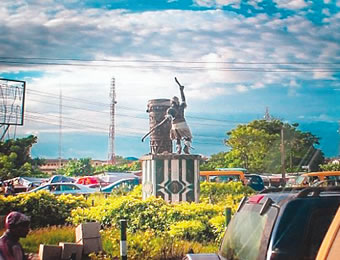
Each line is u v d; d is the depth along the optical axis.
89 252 12.39
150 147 23.42
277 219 4.51
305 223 4.45
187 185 20.53
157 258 12.04
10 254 5.62
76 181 41.38
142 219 15.13
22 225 5.75
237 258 4.94
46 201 17.77
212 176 32.47
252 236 4.79
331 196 4.57
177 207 15.34
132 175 43.62
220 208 15.05
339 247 3.62
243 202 5.43
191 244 12.69
